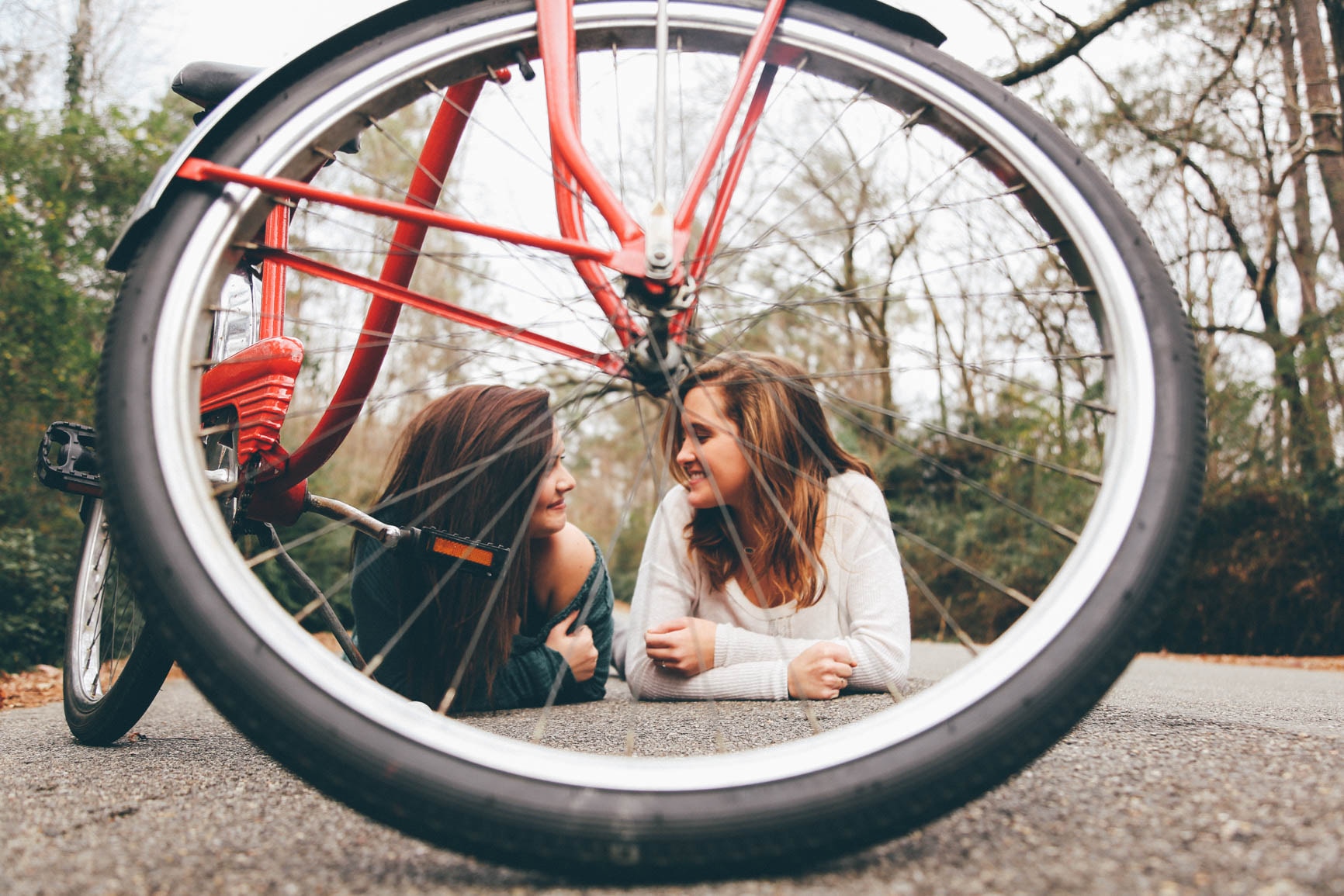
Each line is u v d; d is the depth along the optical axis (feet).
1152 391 3.01
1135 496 2.89
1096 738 4.17
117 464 2.83
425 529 4.62
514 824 2.48
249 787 3.75
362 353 4.36
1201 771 3.30
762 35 3.45
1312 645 20.90
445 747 2.60
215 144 3.22
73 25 24.14
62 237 19.69
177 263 3.06
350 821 3.19
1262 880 2.23
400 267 4.25
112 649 5.45
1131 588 2.77
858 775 2.55
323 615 4.89
